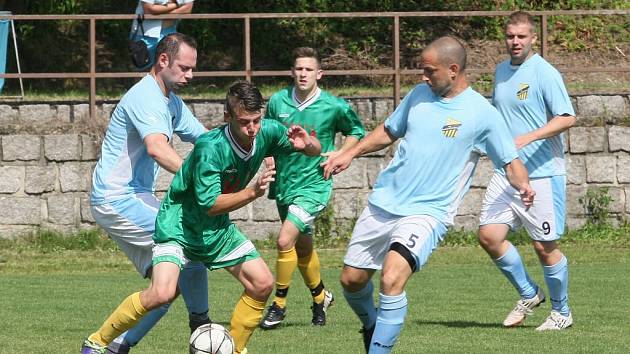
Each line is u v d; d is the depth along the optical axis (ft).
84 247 89.61
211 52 124.57
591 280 71.82
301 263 55.11
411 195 40.98
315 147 40.65
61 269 81.10
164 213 39.32
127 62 123.03
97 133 90.99
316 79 58.44
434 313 58.49
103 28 125.49
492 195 53.78
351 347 47.52
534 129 53.26
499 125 41.29
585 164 93.76
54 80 119.65
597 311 58.70
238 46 126.41
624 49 123.85
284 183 56.65
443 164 40.81
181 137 46.09
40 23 121.29
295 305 63.21
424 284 71.15
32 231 89.86
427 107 41.27
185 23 124.06
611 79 116.16
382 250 41.88
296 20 128.47
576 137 93.61
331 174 43.86
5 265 81.97
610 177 93.76
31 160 90.07
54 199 90.12
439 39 41.16
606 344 47.93
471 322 55.26
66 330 52.44
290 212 54.60
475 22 128.88
